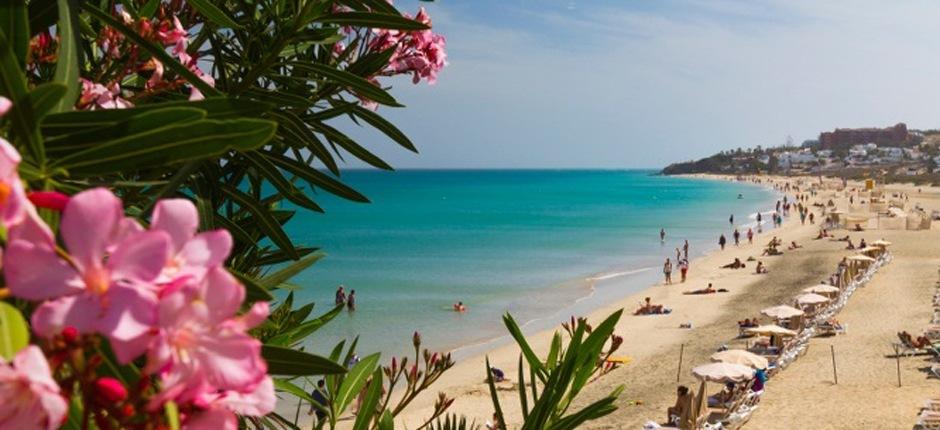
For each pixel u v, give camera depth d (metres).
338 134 2.69
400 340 36.84
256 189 2.83
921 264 52.53
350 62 2.92
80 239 0.82
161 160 1.17
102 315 0.80
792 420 21.81
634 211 125.62
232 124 1.15
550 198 166.38
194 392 0.85
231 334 0.87
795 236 78.94
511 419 23.61
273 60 2.47
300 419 17.94
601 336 2.21
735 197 164.50
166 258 0.84
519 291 51.19
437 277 57.38
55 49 2.02
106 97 1.92
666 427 21.08
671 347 33.72
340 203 147.88
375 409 2.85
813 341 31.89
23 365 0.75
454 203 149.12
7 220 0.81
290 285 2.95
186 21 2.55
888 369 26.45
